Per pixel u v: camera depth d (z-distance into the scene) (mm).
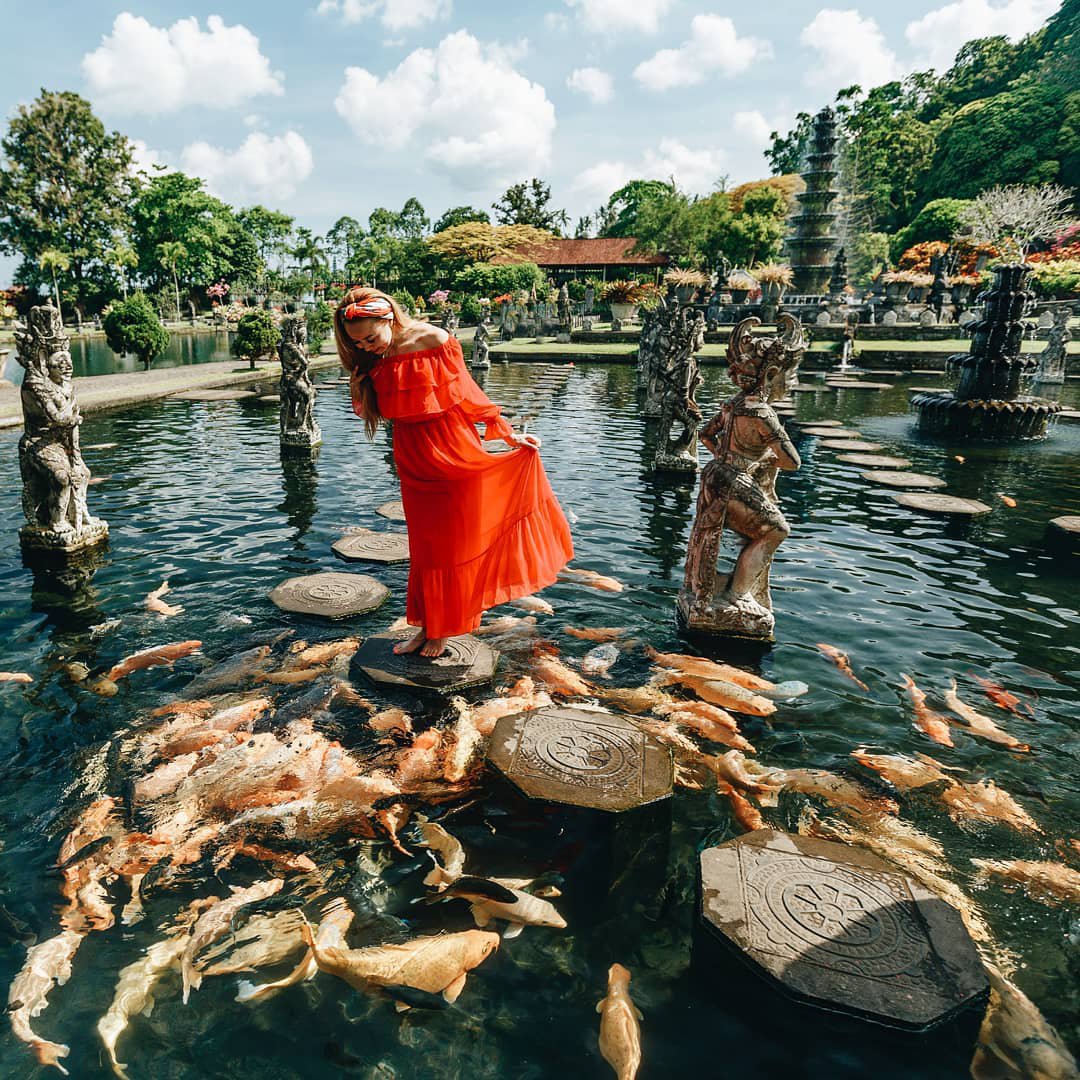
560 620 4754
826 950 2211
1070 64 51781
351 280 63656
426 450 3561
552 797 2912
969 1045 1957
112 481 8016
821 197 35406
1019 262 11523
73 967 2160
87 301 52844
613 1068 1873
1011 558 5953
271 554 5867
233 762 3094
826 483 8523
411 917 2363
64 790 2955
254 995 2086
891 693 3850
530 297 45281
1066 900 2475
